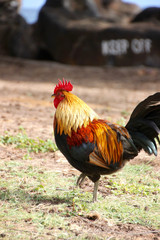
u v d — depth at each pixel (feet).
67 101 15.69
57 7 95.40
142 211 15.71
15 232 13.34
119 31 82.28
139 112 15.69
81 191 17.70
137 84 65.26
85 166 15.44
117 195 17.35
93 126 15.53
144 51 82.74
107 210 15.74
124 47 82.79
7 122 30.86
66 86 16.42
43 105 42.01
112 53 83.35
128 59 83.20
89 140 15.05
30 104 41.93
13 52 91.40
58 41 87.25
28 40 92.38
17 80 64.03
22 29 93.45
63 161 22.04
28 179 18.61
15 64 80.74
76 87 59.72
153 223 14.75
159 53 82.94
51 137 26.71
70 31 84.74
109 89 59.41
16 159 21.81
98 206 15.96
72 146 15.07
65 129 15.23
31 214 14.80
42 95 49.93
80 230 13.83
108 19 95.81
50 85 60.64
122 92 56.54
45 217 14.62
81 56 84.99
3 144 24.39
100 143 15.21
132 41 82.23
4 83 59.21
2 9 98.68
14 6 99.81
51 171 20.03
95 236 13.29
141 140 15.74
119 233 13.76
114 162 15.65
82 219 14.78
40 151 23.67
